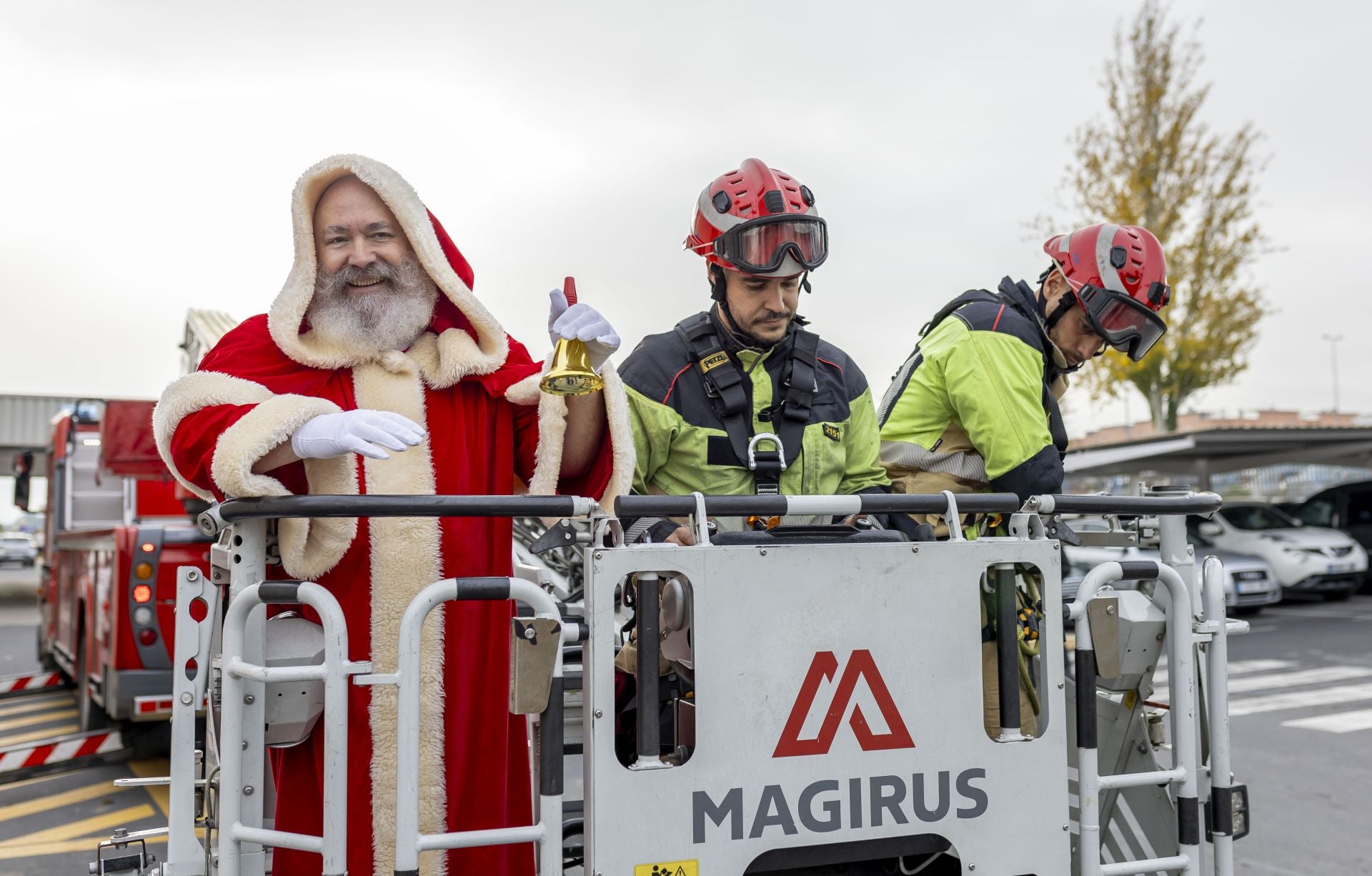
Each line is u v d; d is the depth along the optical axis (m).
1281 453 18.06
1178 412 19.92
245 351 2.22
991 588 2.38
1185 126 19.02
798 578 1.78
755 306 2.45
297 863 1.99
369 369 2.22
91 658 6.43
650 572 1.71
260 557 1.87
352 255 2.19
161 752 6.30
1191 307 18.98
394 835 1.98
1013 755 1.91
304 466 2.10
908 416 2.74
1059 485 2.50
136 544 5.54
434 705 2.02
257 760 1.83
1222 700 2.16
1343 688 8.27
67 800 5.49
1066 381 2.94
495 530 2.21
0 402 23.11
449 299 2.32
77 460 8.12
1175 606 2.14
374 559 2.06
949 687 1.87
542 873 1.71
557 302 1.99
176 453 1.97
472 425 2.24
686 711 1.91
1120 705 2.54
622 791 1.68
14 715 7.83
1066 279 2.70
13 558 43.72
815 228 2.42
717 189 2.46
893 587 1.84
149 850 4.58
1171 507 2.15
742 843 1.74
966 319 2.61
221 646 2.10
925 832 1.84
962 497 1.94
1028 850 1.91
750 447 2.41
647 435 2.51
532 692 1.68
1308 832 4.82
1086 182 19.59
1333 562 13.90
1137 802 2.50
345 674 1.72
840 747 1.79
